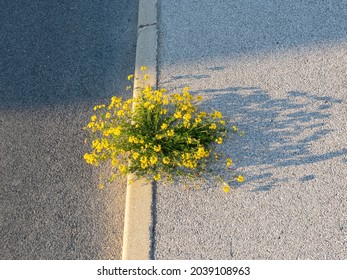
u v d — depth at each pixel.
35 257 3.07
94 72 3.83
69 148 3.47
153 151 3.06
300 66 3.52
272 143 3.19
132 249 2.93
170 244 2.93
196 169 3.14
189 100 3.32
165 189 3.11
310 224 2.88
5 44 4.17
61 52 4.01
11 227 3.20
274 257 2.83
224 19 3.85
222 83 3.51
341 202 2.93
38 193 3.30
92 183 3.29
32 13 4.34
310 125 3.24
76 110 3.65
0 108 3.78
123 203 3.19
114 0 4.26
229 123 3.30
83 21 4.17
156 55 3.73
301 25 3.72
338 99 3.32
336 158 3.09
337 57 3.53
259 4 3.90
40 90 3.82
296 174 3.06
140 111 3.17
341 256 2.79
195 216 3.00
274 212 2.95
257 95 3.42
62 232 3.13
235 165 3.14
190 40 3.78
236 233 2.91
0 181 3.40
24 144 3.55
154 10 4.00
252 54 3.63
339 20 3.70
